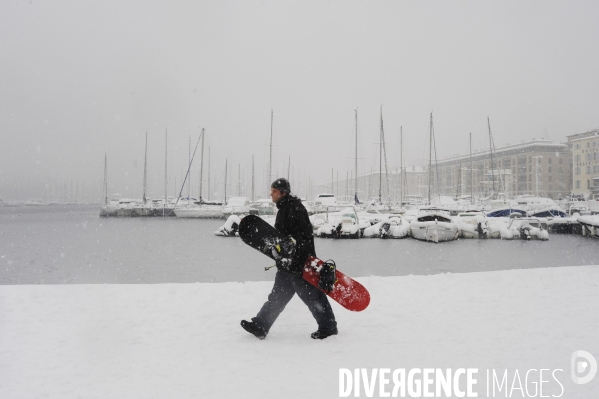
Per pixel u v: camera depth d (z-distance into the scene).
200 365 3.38
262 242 4.11
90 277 14.64
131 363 3.43
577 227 32.97
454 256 20.39
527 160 97.12
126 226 42.94
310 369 3.28
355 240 27.86
